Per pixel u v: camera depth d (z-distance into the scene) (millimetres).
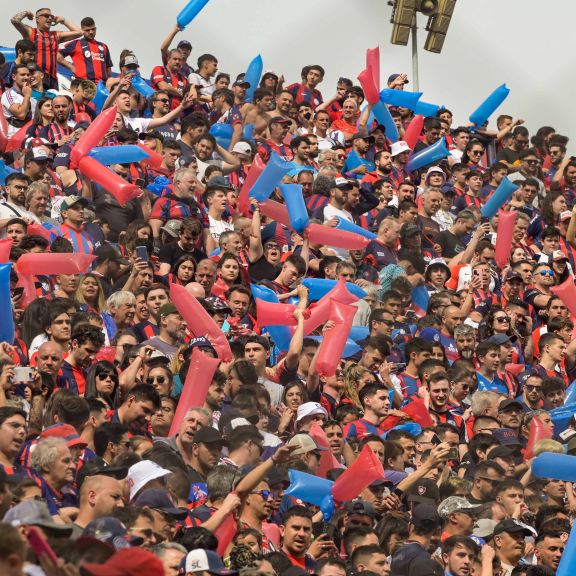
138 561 13500
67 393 22531
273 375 29281
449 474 27719
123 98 40562
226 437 23891
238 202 36062
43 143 35250
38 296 28438
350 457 26797
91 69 45062
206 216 35625
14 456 19828
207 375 24656
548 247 43562
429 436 27828
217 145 40062
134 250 32156
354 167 43844
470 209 43562
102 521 16953
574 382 34719
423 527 23516
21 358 25719
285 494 23906
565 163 49469
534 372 35094
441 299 35344
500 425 31016
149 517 18547
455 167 45562
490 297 38719
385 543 23312
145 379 25531
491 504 25312
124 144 35875
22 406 22062
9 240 26859
